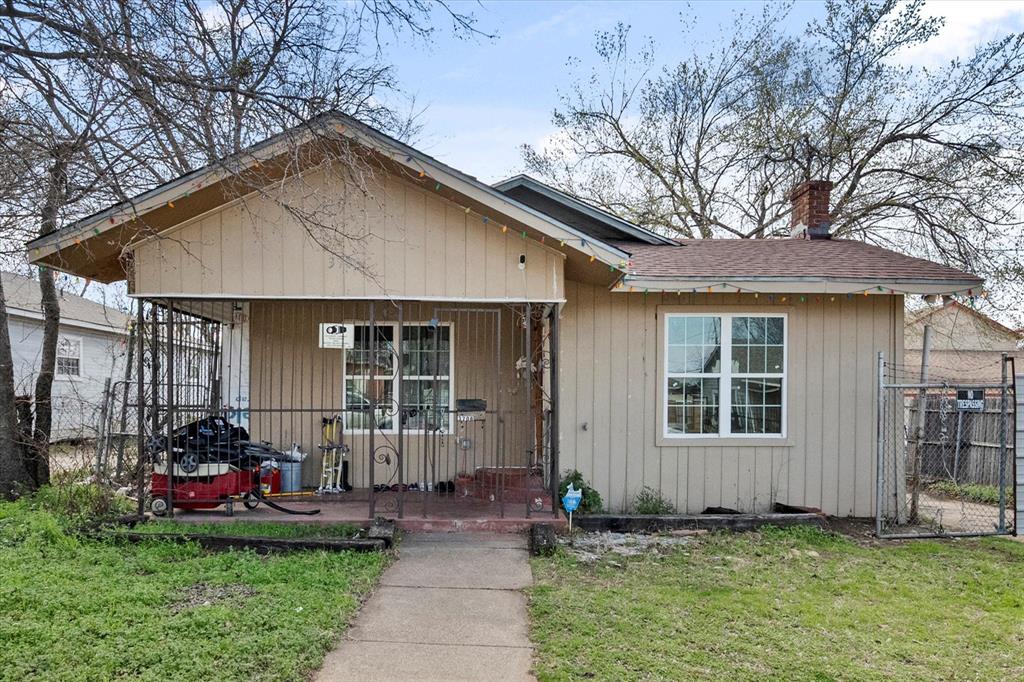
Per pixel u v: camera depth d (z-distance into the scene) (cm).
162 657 391
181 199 640
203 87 573
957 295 831
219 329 948
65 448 1053
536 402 944
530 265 723
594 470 862
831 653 434
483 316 958
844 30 1819
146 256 697
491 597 532
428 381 955
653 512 834
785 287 820
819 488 866
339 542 635
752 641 450
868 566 637
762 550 675
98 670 372
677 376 870
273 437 932
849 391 869
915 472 876
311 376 940
